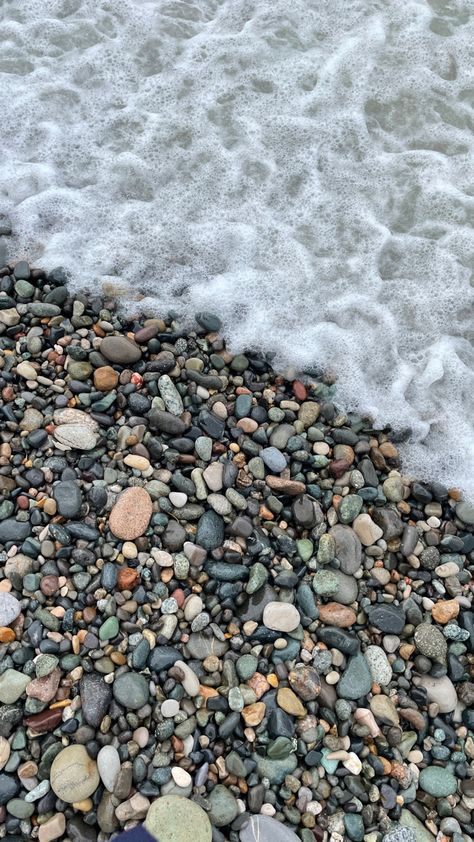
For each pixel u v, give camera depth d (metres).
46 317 1.06
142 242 1.14
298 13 1.29
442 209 1.21
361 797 0.91
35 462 0.99
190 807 0.87
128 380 1.04
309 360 1.10
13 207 1.14
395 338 1.13
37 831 0.86
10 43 1.25
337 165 1.22
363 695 0.95
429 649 0.98
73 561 0.95
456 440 1.09
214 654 0.94
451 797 0.93
